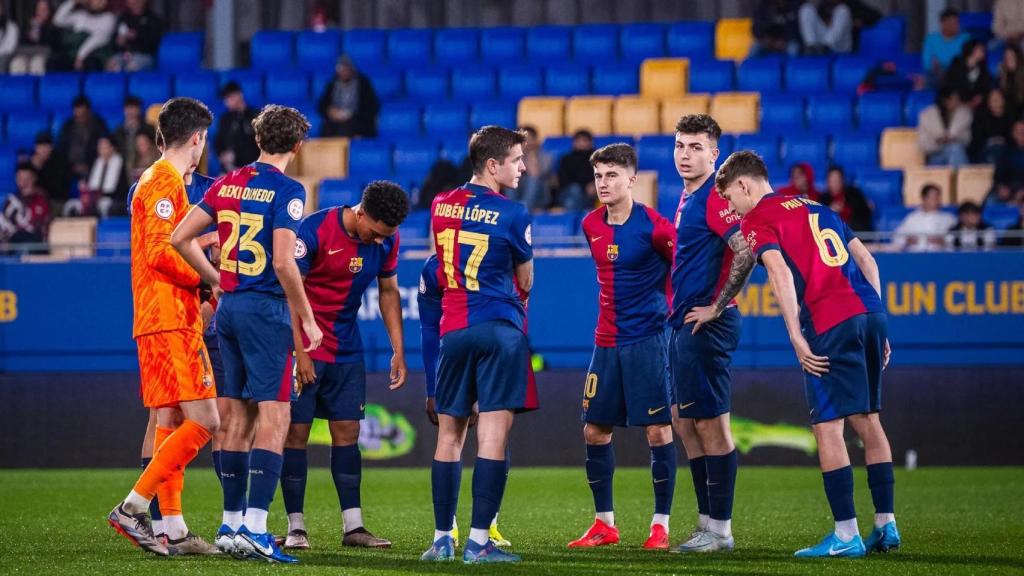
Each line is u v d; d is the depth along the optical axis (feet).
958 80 157.58
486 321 62.95
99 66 189.06
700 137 69.31
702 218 68.64
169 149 67.72
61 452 127.95
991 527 81.10
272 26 206.39
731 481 69.31
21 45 194.29
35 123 176.55
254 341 64.28
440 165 148.77
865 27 184.14
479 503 62.59
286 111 65.72
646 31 188.14
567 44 188.96
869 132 163.53
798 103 168.04
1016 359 122.83
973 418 122.93
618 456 126.21
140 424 127.75
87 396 127.95
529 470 123.65
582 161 148.05
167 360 65.87
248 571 59.72
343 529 74.28
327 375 71.56
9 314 128.98
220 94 181.16
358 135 168.66
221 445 75.77
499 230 63.10
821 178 156.15
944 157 155.22
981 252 122.93
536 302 127.34
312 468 127.44
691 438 72.02
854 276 67.00
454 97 181.47
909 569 60.90
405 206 69.00
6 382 128.47
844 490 65.72
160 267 65.46
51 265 128.77
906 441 123.65
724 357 69.10
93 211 155.33
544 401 126.62
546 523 85.87
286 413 64.85
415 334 128.57
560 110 169.48
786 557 65.82
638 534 79.25
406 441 126.82
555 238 133.18
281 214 63.52
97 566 62.23
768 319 125.39
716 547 68.95
